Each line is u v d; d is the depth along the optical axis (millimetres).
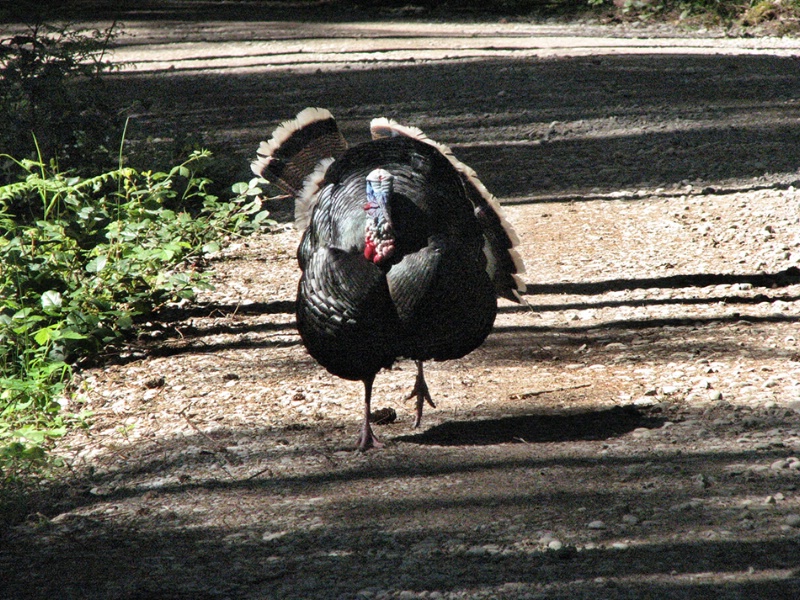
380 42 36062
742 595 6102
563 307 12828
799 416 9055
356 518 7660
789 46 32188
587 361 11000
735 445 8531
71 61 16688
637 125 22812
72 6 46812
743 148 20484
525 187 18719
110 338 11711
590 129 22734
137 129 21094
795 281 13195
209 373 11242
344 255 8328
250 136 22891
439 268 8148
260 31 39781
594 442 8875
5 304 11648
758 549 6684
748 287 13039
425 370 11086
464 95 26828
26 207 16062
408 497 7965
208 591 6602
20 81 16344
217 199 17219
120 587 6711
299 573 6801
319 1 47375
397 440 9258
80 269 13289
